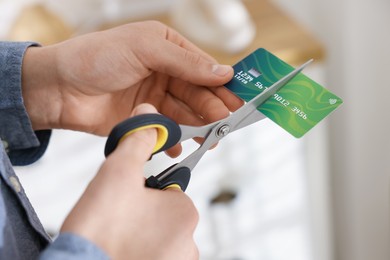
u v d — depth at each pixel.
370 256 1.72
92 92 0.79
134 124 0.54
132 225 0.51
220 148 1.30
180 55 0.73
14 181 0.62
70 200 1.39
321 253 1.58
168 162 1.26
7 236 0.56
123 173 0.51
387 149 1.47
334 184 1.67
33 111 0.81
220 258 1.51
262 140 1.31
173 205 0.54
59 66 0.76
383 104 1.40
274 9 1.33
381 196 1.57
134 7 1.41
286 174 1.39
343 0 1.32
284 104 0.66
